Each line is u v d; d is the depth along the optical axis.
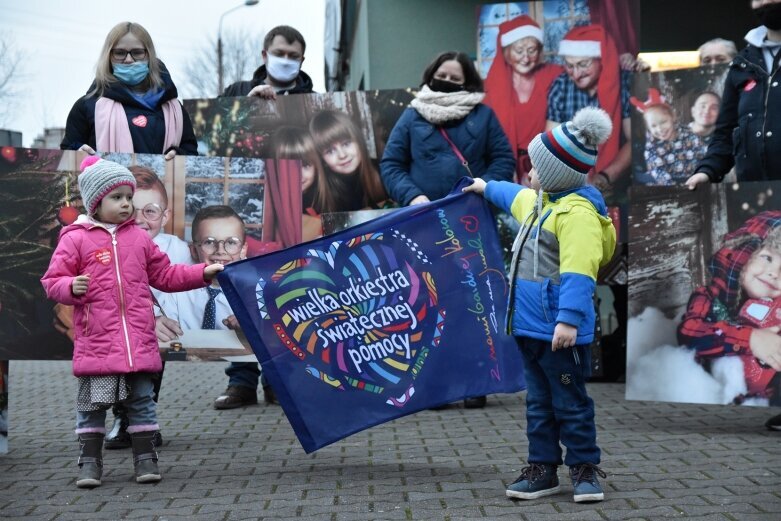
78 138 6.16
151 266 5.02
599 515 4.06
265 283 5.01
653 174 7.15
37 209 5.80
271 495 4.52
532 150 4.39
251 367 7.23
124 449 5.70
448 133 6.84
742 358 5.84
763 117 5.97
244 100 7.55
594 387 7.69
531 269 4.37
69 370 10.28
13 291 5.77
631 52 7.78
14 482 4.88
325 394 4.97
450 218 5.16
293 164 6.22
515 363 5.10
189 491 4.63
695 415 6.38
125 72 6.14
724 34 11.38
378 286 5.07
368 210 7.05
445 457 5.25
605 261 4.50
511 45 7.87
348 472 4.96
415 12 11.24
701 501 4.23
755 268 5.85
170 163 6.09
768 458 5.04
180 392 8.17
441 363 5.05
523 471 4.43
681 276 5.96
